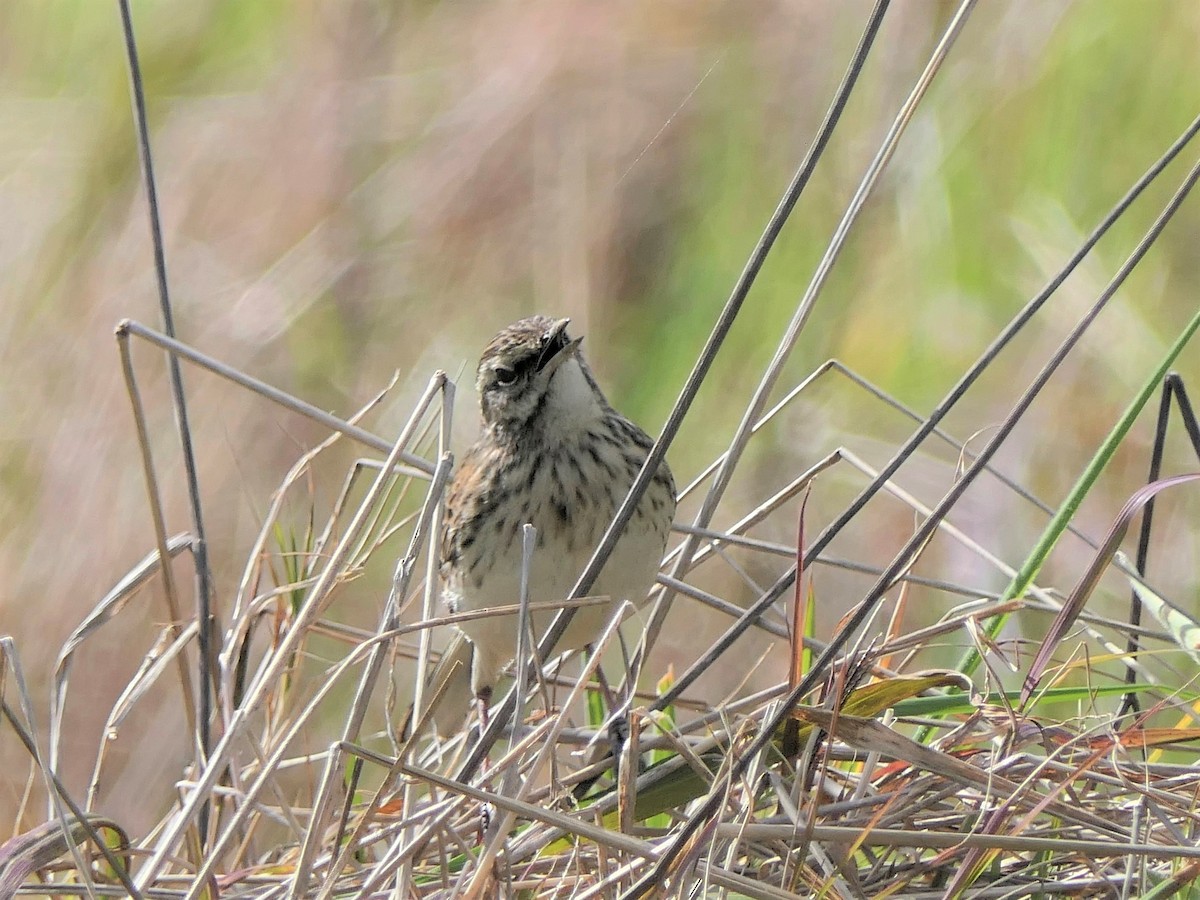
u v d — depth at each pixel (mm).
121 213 14562
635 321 14359
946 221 14422
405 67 15523
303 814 9047
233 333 13828
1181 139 7762
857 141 14664
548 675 9586
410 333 14234
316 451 9000
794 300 14258
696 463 13445
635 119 14852
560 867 7590
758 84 14953
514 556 9039
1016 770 7445
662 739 8188
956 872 7234
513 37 15297
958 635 11195
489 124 14930
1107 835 7254
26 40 16281
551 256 14180
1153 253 14141
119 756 11539
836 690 7383
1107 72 14812
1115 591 11672
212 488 12672
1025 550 12156
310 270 14320
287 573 9305
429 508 8008
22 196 14609
